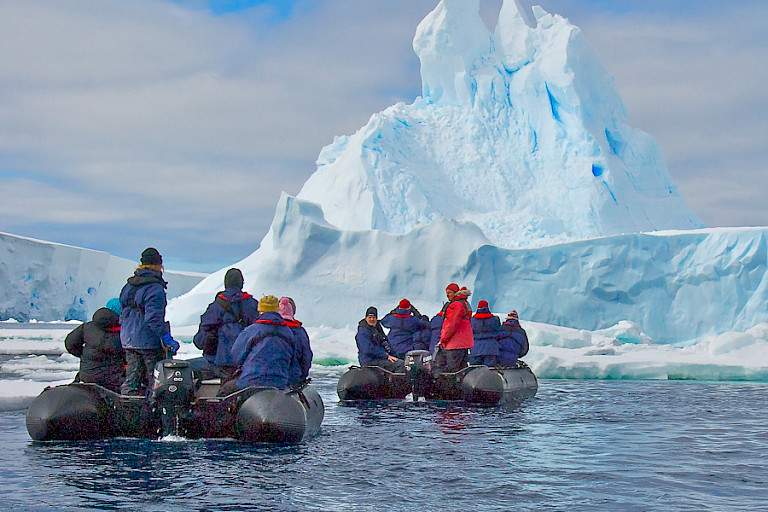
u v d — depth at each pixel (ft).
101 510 13.55
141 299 20.80
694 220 128.77
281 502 14.23
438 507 13.88
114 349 22.15
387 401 33.53
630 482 16.16
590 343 64.54
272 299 22.20
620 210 119.85
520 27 132.98
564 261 87.25
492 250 86.84
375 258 89.35
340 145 133.18
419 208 113.91
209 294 103.24
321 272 91.09
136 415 21.13
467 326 33.22
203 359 24.73
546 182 122.42
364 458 18.90
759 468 17.80
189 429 21.29
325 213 115.65
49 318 194.70
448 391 32.94
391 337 37.14
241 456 18.84
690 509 13.79
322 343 63.77
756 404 32.76
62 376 43.78
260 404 20.59
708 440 22.31
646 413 29.22
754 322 80.79
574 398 35.22
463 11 132.67
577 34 125.39
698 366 48.49
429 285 86.22
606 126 127.54
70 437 20.71
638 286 85.81
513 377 33.83
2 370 49.47
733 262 83.71
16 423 25.05
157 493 14.87
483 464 18.21
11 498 14.38
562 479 16.46
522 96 127.54
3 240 181.98
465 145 125.90
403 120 128.16
